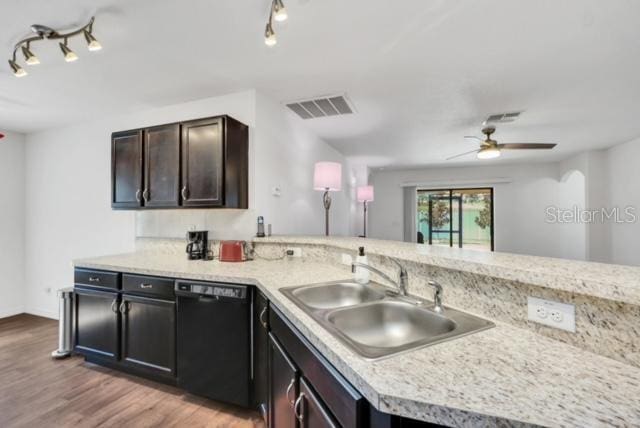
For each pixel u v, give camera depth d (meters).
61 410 1.89
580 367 0.75
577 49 1.98
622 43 1.91
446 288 1.25
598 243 4.80
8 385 2.16
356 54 2.05
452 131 3.87
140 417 1.82
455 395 0.64
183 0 1.52
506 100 2.85
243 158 2.54
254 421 1.79
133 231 3.16
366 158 5.57
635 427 0.55
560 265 1.01
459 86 2.54
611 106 2.98
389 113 3.20
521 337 0.92
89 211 3.41
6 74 2.29
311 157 3.81
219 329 1.86
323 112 3.18
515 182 6.17
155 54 2.03
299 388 1.12
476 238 6.67
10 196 3.71
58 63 2.13
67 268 3.54
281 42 1.90
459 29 1.77
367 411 0.75
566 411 0.58
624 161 4.39
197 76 2.35
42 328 3.28
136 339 2.13
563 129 3.76
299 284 1.61
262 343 1.65
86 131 3.42
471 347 0.86
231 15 1.64
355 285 1.67
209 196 2.31
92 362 2.41
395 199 7.05
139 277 2.11
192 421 1.79
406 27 1.75
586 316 0.83
